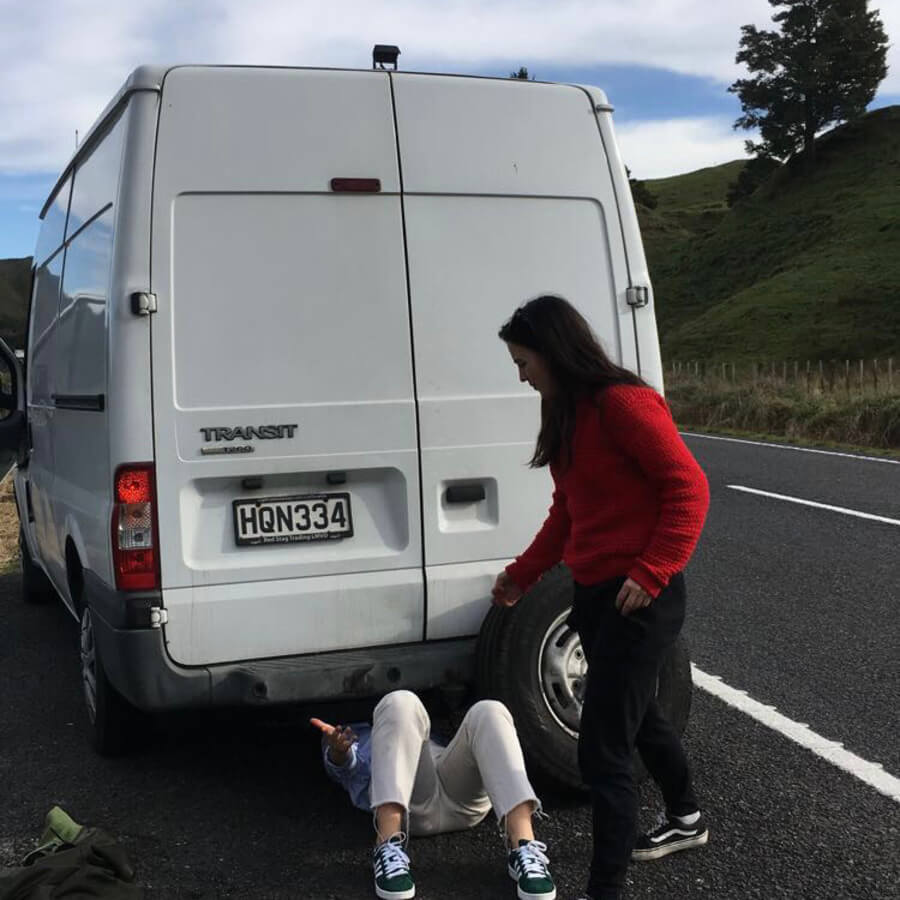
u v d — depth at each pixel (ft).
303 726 16.51
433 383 13.62
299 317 13.12
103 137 14.92
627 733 10.69
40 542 21.24
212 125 12.92
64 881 10.82
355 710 15.65
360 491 13.48
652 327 14.49
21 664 20.29
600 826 10.55
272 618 13.15
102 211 14.24
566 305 10.74
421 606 13.69
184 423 12.75
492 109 13.91
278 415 13.03
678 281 272.92
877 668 18.56
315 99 13.25
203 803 13.84
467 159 13.75
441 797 12.44
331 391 13.24
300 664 13.14
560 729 13.43
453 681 13.58
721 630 21.11
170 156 12.77
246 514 13.08
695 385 82.33
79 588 15.97
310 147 13.19
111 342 12.66
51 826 12.24
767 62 350.43
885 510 33.68
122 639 12.69
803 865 11.85
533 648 13.26
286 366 13.07
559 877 11.74
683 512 10.21
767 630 21.02
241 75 13.06
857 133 317.42
